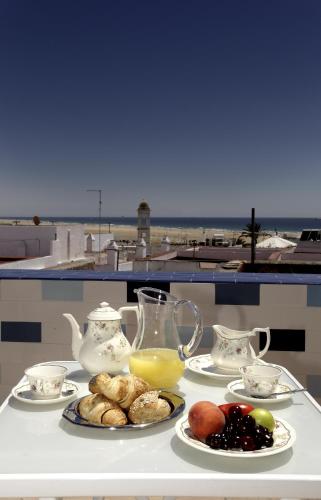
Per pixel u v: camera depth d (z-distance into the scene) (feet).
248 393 4.65
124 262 50.70
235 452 3.40
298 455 3.51
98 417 3.85
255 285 7.32
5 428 3.92
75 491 3.16
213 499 3.92
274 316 7.34
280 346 7.36
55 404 4.41
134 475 3.18
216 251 68.08
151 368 4.75
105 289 7.48
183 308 7.39
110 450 3.55
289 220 479.41
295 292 7.28
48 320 7.59
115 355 4.98
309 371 7.36
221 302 7.36
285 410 4.37
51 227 49.26
